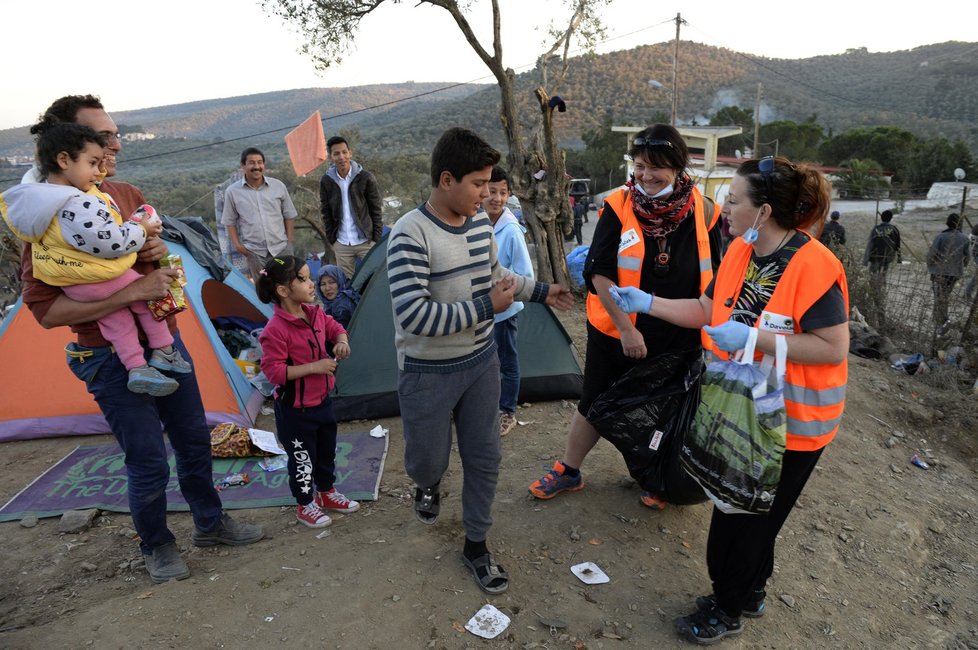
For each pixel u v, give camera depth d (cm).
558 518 322
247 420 461
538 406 485
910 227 2183
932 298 659
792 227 210
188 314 469
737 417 206
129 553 314
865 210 2866
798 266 203
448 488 361
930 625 285
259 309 601
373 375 479
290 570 277
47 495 370
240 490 373
